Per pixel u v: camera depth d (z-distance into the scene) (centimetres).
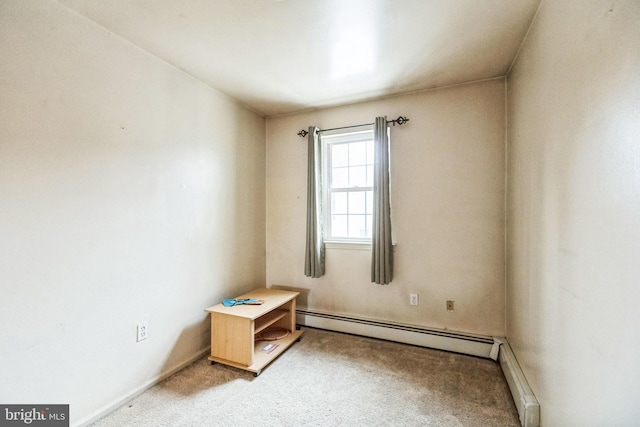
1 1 129
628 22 80
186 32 175
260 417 166
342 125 294
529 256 169
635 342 77
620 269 84
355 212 299
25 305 136
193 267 231
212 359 227
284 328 288
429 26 171
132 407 175
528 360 170
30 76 138
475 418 164
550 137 137
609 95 90
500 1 150
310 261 293
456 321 250
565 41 122
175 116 217
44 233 143
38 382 141
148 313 195
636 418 77
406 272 266
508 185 226
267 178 328
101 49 168
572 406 113
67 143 152
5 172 130
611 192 89
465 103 246
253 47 193
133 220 186
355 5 153
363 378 206
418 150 261
